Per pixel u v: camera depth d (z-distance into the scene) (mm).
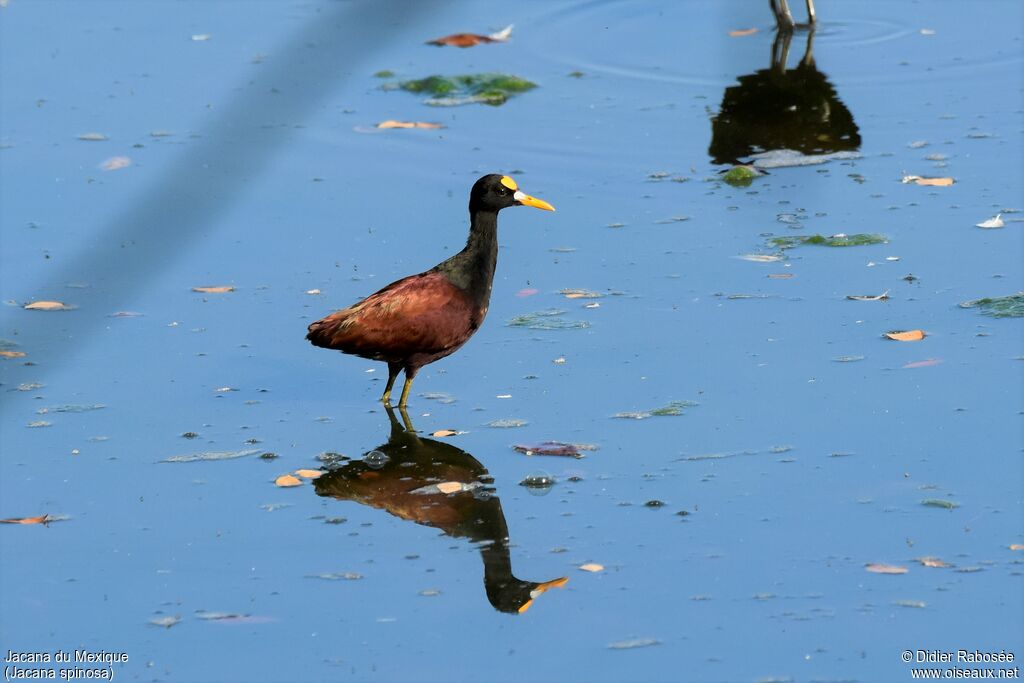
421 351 12828
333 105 21031
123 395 13336
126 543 10797
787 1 25156
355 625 9633
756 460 11617
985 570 9875
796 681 8773
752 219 16688
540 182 18062
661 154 18812
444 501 11305
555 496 11250
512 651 9250
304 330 14570
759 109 20219
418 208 17375
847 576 9898
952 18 23609
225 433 12602
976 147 18328
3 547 10766
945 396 12445
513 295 15141
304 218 17234
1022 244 15492
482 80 21672
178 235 16797
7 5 24828
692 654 9125
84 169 18625
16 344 14375
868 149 18562
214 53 22500
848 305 14383
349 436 12523
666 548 10391
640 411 12578
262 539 10820
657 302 14742
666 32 23969
